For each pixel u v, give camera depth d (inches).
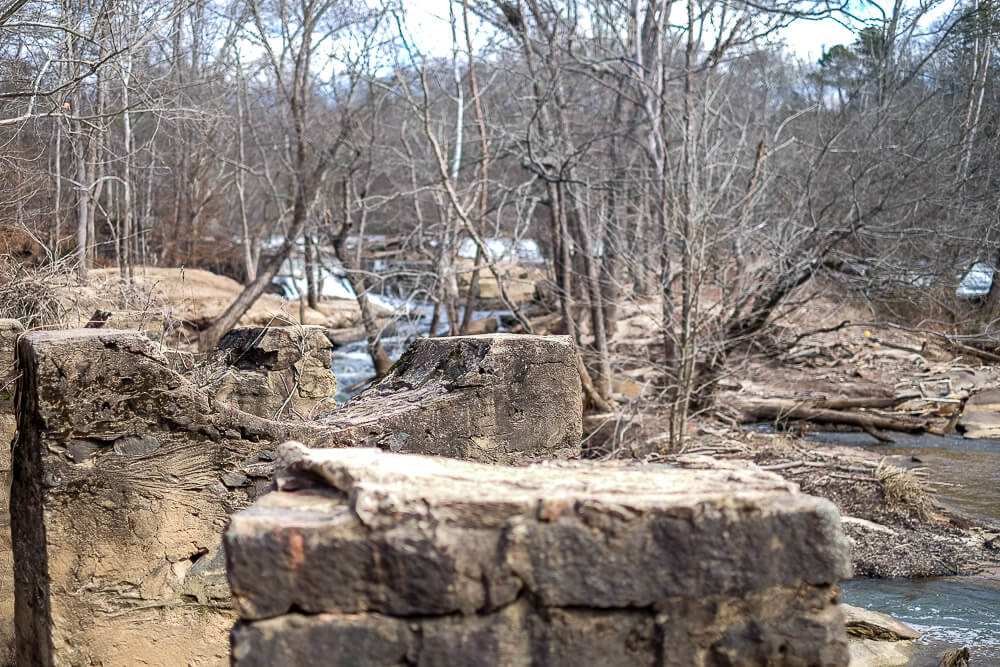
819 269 509.7
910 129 592.7
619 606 82.7
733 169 477.7
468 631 81.9
